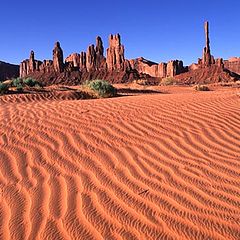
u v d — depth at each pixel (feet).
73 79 426.10
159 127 27.40
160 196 16.67
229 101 36.01
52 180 19.13
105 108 34.45
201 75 388.57
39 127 28.63
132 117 30.35
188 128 26.99
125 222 14.61
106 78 418.72
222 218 14.51
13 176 19.98
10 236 14.07
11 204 16.69
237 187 17.28
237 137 24.89
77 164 21.15
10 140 25.89
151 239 13.38
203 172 19.21
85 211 15.61
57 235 13.96
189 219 14.57
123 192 17.26
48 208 16.06
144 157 21.75
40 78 431.02
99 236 13.75
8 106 40.34
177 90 126.11
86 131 27.02
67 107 36.47
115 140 24.89
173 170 19.63
